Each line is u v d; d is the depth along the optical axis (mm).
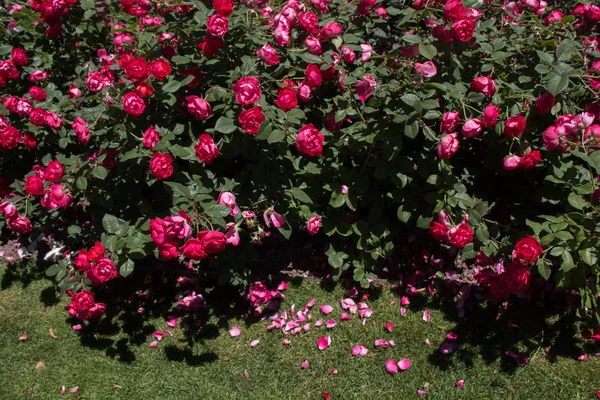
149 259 3291
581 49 2744
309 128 2408
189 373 2762
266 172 2699
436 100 2318
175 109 2693
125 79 2629
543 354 2785
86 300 2482
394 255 3270
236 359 2826
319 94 2891
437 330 2912
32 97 2980
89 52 3471
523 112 2529
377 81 2621
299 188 2768
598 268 2467
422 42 2551
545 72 2455
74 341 2922
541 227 2434
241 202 2656
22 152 3373
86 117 2562
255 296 2906
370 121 2562
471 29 2459
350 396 2648
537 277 3059
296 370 2766
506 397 2621
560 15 3031
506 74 2768
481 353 2801
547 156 2572
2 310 3098
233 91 2414
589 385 2645
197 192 2484
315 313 3025
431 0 2818
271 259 3285
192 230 2361
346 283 3152
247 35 2650
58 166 2506
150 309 3088
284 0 3178
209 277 3207
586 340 2824
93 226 2926
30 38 3426
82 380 2734
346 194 2768
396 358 2797
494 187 3068
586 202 2391
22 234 3512
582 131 2318
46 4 3033
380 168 2656
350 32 3064
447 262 3199
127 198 2809
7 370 2791
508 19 2977
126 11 2982
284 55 2695
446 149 2342
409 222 3156
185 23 2701
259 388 2693
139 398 2658
